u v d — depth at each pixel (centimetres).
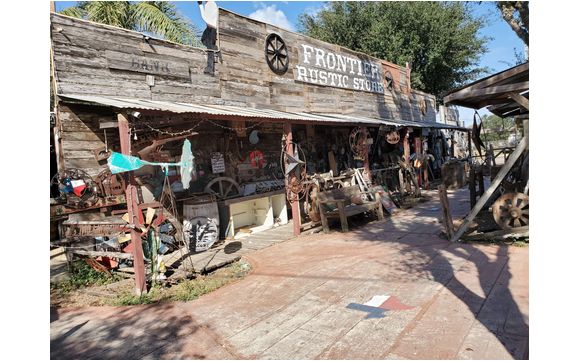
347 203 1031
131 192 564
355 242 804
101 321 478
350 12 2505
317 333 402
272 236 912
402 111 1816
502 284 497
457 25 2377
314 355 358
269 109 1058
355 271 604
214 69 930
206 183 930
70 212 685
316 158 1261
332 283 556
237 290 562
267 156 1109
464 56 2428
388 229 911
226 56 962
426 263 614
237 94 986
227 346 391
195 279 621
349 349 363
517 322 390
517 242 680
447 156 2306
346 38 2500
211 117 688
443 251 675
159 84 809
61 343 421
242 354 372
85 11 1264
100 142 721
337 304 477
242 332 421
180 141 865
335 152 1339
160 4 1347
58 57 660
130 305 529
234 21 988
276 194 1032
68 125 681
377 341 374
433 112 2206
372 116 1558
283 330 417
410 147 1778
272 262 696
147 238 603
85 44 695
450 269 574
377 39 2305
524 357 326
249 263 704
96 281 633
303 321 436
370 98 1555
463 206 1138
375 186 1245
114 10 1233
